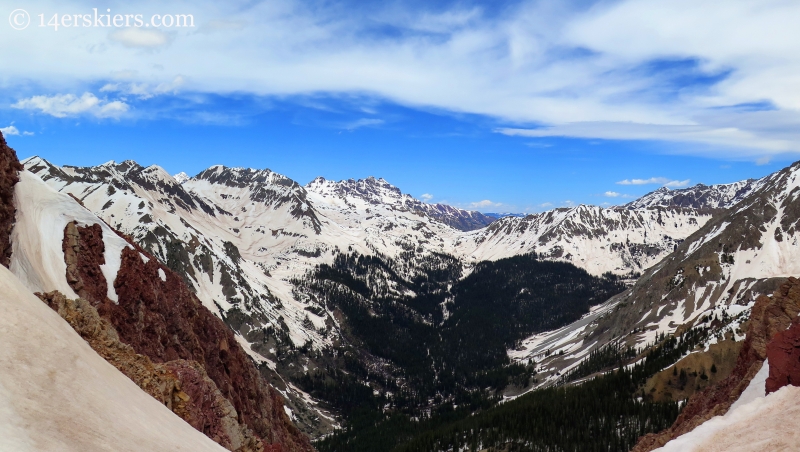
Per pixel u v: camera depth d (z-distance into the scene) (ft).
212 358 366.63
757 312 279.28
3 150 273.33
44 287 249.75
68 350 99.71
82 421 85.15
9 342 84.94
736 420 126.62
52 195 304.09
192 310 371.56
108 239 317.83
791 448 104.53
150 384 156.76
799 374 163.02
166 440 108.17
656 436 266.77
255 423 366.43
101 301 282.97
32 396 79.92
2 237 239.09
